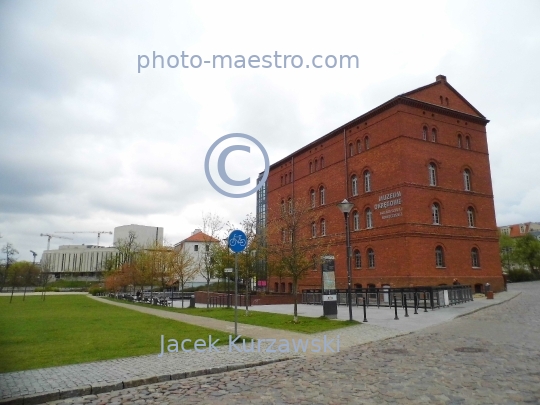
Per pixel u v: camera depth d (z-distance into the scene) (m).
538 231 111.00
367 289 26.92
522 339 12.19
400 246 33.00
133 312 25.44
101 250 122.38
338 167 41.50
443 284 33.31
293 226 19.89
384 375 8.22
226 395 7.15
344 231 39.75
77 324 17.89
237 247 13.08
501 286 37.12
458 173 36.56
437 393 6.90
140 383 8.02
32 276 66.75
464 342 11.88
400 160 33.69
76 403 6.89
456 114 37.28
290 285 48.19
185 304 38.22
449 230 34.78
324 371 8.74
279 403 6.59
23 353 10.75
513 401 6.43
